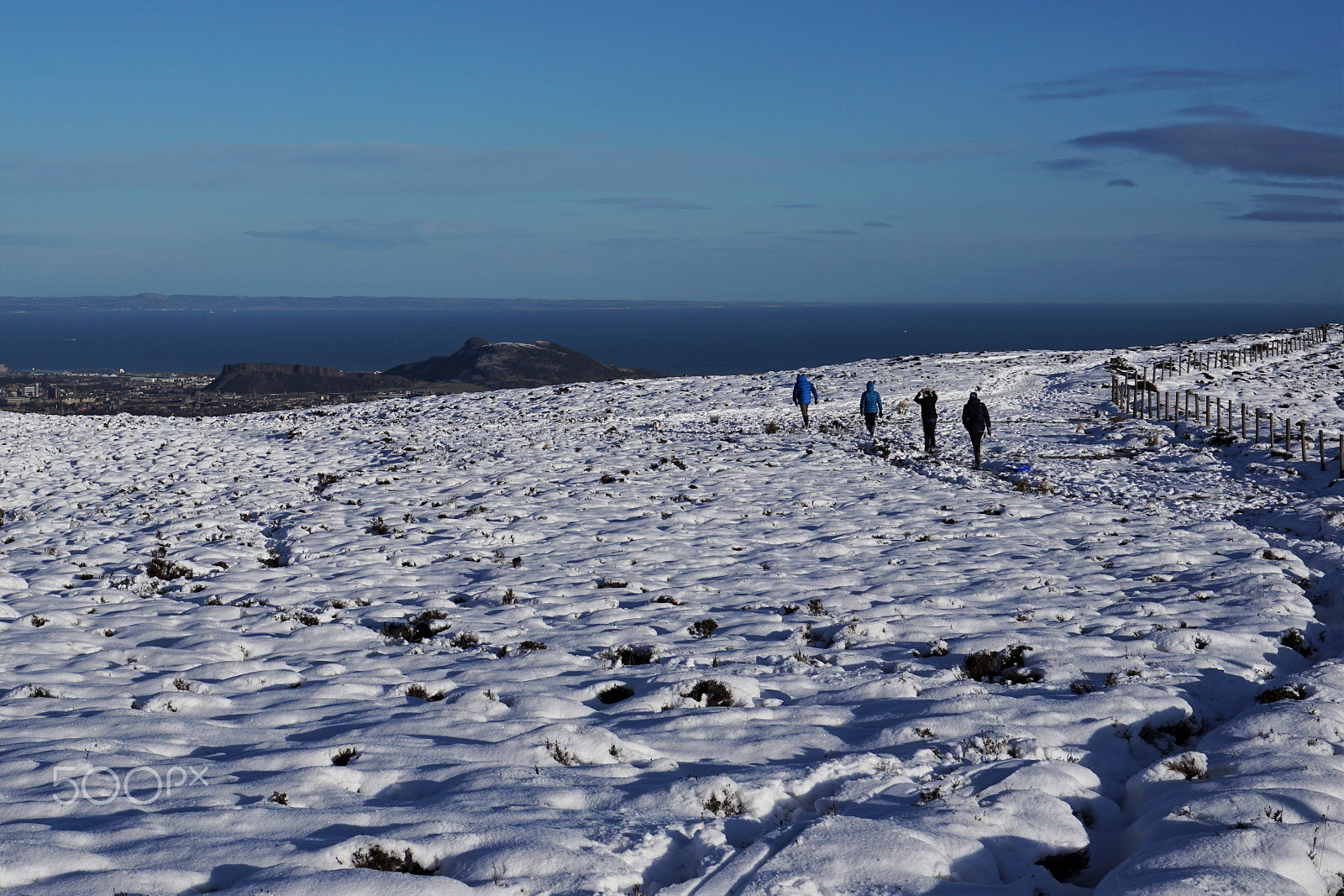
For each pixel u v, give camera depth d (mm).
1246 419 31109
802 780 6543
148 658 10102
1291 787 5980
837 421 37188
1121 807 6578
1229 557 14398
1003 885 5203
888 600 12281
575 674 9492
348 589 13242
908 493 21234
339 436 35188
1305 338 67438
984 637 10422
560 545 16172
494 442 31828
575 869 5121
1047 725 7766
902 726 7648
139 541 16797
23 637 10672
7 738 7434
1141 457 26906
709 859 5352
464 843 5465
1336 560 13305
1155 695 8234
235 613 12055
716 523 18141
